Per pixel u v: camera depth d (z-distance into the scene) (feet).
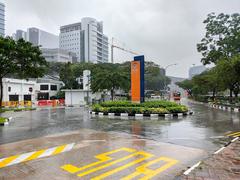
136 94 67.10
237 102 106.11
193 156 21.85
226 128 38.86
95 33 371.35
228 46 111.24
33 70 87.20
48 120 53.57
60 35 390.01
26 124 46.44
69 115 66.08
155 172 17.62
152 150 24.14
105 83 108.27
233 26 112.68
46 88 178.70
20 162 20.29
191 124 43.70
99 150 24.25
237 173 17.06
